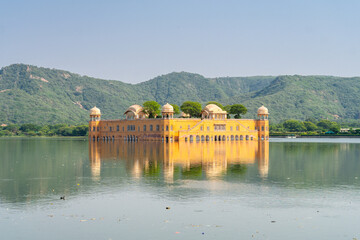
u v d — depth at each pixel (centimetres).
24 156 9169
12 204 4094
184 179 5475
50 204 4091
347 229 3341
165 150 10762
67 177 5706
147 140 17488
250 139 18138
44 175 5909
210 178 5562
